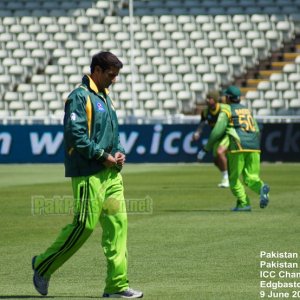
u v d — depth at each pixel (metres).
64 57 105.44
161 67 102.69
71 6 112.00
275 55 104.06
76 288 22.62
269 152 84.38
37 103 100.44
